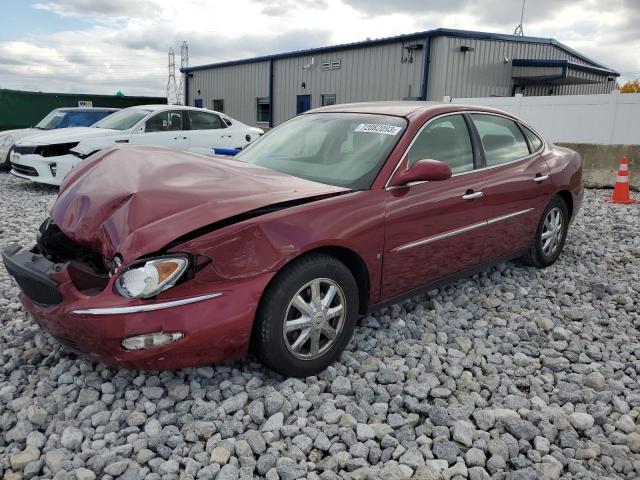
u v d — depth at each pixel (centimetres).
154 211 270
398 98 1817
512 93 1911
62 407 273
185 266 250
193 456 238
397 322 369
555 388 300
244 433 251
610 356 340
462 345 344
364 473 227
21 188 1011
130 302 246
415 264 348
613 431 264
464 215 375
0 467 233
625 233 642
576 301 428
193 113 1061
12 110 1939
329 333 300
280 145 398
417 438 253
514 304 416
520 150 451
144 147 364
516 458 240
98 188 309
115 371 300
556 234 493
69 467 228
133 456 238
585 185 1057
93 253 296
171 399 275
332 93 2053
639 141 1009
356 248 304
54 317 261
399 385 295
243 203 274
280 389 282
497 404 283
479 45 1756
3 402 278
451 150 380
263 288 267
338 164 349
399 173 335
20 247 314
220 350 265
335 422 262
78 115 1254
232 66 2533
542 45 1948
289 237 272
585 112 1066
